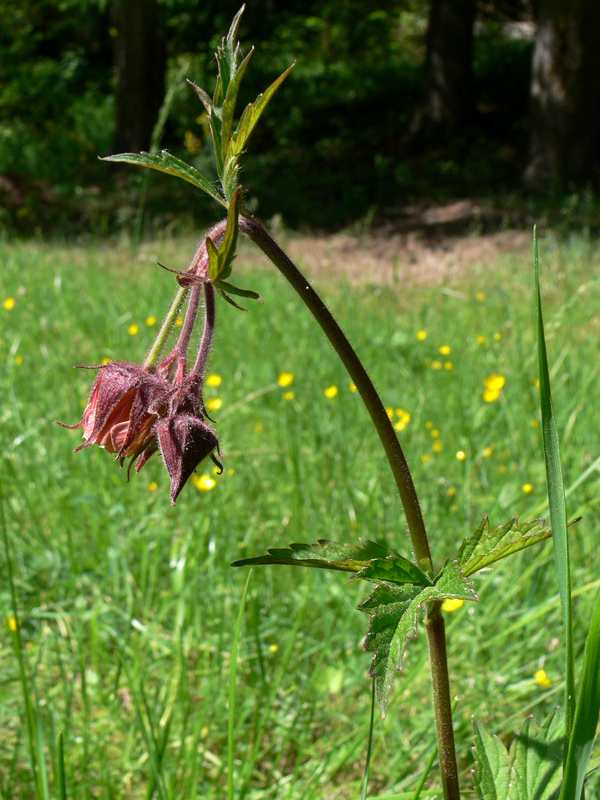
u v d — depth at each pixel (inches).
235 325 208.7
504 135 543.8
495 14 688.4
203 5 696.4
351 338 194.5
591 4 420.2
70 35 835.4
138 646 87.0
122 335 196.9
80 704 83.7
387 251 389.4
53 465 119.5
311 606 96.0
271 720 81.4
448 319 227.5
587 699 36.9
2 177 498.9
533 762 48.7
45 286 251.4
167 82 698.8
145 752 77.2
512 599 94.0
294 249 396.8
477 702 80.4
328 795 74.5
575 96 431.5
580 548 98.2
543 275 280.8
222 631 86.0
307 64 740.0
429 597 40.4
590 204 387.2
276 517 111.8
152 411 42.2
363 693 85.7
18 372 161.8
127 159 41.1
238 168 40.9
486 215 420.5
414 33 810.8
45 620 95.3
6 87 713.0
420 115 557.6
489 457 124.3
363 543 43.2
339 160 548.1
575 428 125.6
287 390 159.3
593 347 176.6
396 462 45.4
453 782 46.5
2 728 80.6
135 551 106.3
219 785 74.5
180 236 400.5
